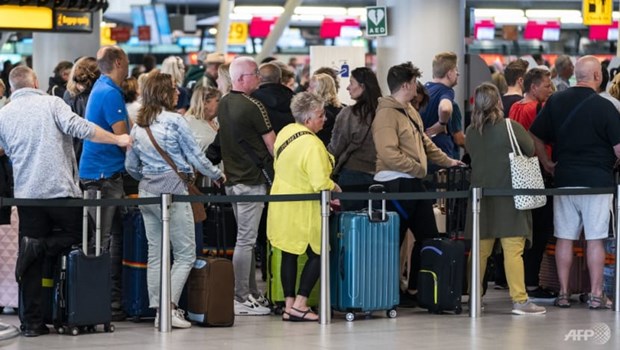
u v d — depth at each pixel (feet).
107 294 49.80
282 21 157.99
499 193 54.29
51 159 48.32
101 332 50.11
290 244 52.37
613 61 80.84
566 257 57.57
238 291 55.47
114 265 53.67
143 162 51.03
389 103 54.75
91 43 118.01
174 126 50.78
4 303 55.01
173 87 51.39
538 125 57.88
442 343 47.55
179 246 51.21
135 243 52.60
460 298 55.11
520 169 54.54
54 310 49.44
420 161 54.90
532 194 54.39
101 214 52.54
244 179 54.60
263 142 54.80
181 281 51.08
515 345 47.16
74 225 49.32
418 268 56.85
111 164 52.95
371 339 48.44
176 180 50.85
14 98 49.01
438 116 63.26
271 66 58.54
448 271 54.70
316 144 51.65
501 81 79.36
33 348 46.24
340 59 78.89
